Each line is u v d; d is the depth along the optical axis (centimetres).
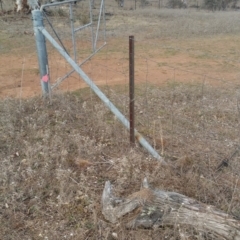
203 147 378
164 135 414
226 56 865
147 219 264
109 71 720
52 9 1460
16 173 340
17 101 517
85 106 488
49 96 510
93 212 282
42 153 377
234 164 337
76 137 400
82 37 1061
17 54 867
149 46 979
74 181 331
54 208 299
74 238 269
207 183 312
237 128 422
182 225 257
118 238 263
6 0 1856
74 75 678
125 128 421
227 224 244
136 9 2047
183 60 827
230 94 556
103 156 378
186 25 1298
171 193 273
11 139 412
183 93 555
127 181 327
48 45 891
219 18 1491
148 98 541
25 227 281
